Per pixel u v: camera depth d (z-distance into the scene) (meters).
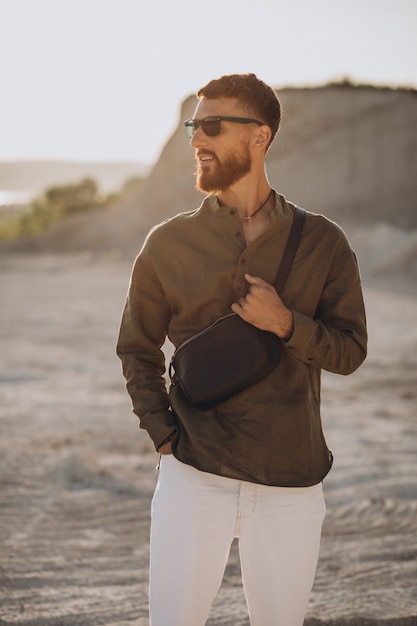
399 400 10.41
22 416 9.05
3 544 4.60
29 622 3.40
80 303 25.34
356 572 4.13
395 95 49.94
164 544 2.39
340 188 47.47
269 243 2.44
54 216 79.69
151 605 2.40
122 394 10.79
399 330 18.23
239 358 2.35
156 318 2.59
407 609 3.54
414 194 46.06
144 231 57.44
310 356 2.38
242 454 2.37
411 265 31.58
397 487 6.02
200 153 2.46
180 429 2.46
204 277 2.45
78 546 4.66
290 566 2.39
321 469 2.46
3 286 32.03
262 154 2.48
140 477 6.40
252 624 2.47
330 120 50.34
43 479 6.28
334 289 2.52
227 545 2.42
